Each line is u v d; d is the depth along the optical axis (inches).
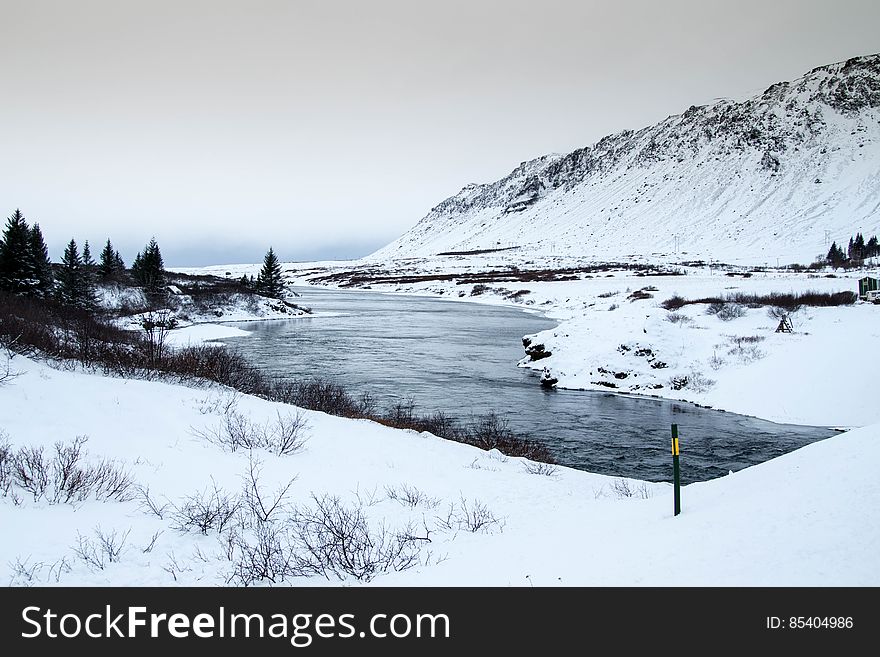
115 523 289.6
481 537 306.7
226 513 311.6
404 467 471.2
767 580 163.6
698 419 908.6
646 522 253.0
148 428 470.6
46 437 401.7
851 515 181.2
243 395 677.9
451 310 2938.0
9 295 1207.6
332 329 2098.9
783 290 1980.8
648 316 1330.0
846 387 924.6
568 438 793.6
